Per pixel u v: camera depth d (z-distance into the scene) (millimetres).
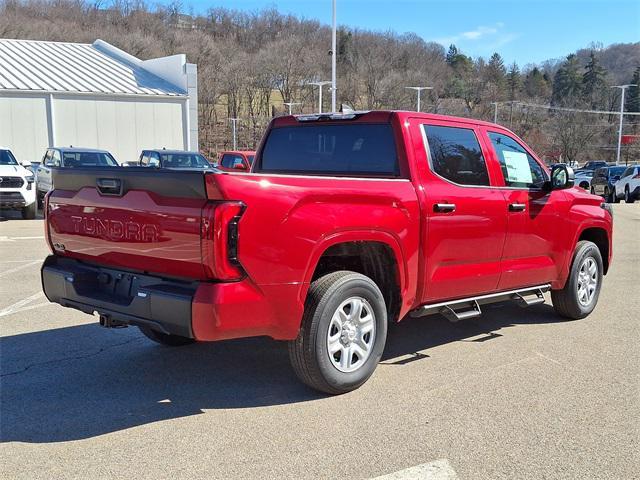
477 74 124438
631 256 11648
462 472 3498
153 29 113062
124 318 4309
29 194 16469
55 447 3766
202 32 118562
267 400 4516
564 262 6477
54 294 4871
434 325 6641
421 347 5828
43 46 36812
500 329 6477
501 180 5781
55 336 6062
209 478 3414
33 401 4473
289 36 112500
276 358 5477
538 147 86625
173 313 3969
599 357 5531
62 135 30781
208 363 5336
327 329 4391
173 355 5543
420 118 5238
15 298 7547
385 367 5234
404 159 5047
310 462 3590
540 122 95688
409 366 5262
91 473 3461
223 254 3830
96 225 4566
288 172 5973
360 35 102312
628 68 128875
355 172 5379
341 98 94625
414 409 4344
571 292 6660
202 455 3670
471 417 4215
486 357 5520
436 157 5234
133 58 37062
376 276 5027
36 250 11359
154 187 4125
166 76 35219
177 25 121875
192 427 4051
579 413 4297
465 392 4668
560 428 4059
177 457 3645
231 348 5762
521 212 5867
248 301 3965
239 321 3961
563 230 6391
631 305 7566
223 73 106438
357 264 5090
